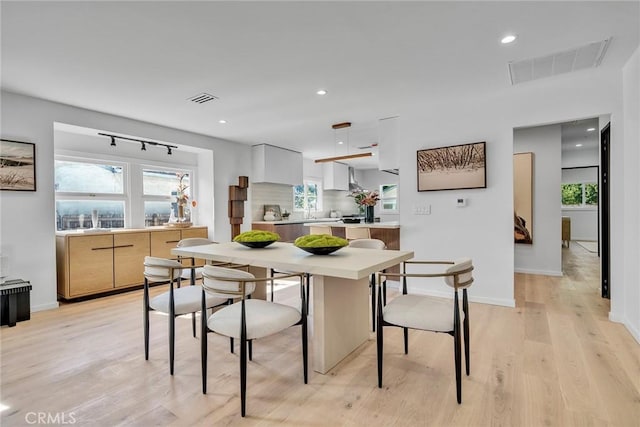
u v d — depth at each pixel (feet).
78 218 13.91
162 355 7.83
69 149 13.34
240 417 5.50
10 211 10.62
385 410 5.67
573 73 9.54
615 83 9.48
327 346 7.02
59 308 11.55
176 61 8.54
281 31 7.15
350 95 11.21
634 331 8.55
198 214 18.33
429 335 8.98
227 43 7.65
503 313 10.58
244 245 9.46
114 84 10.03
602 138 12.27
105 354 7.88
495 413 5.54
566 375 6.71
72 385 6.51
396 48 7.96
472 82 10.14
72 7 6.18
